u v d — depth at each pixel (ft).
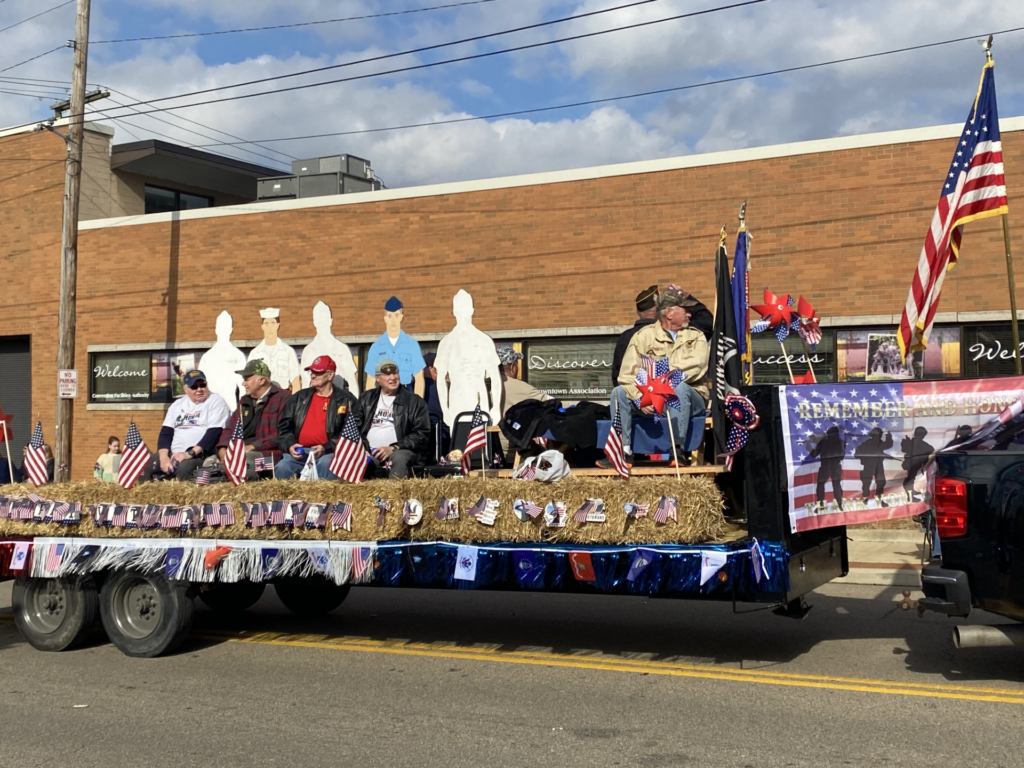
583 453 26.86
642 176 49.73
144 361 64.28
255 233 60.23
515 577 21.61
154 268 63.77
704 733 17.26
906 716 17.97
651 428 24.44
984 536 19.52
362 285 56.80
